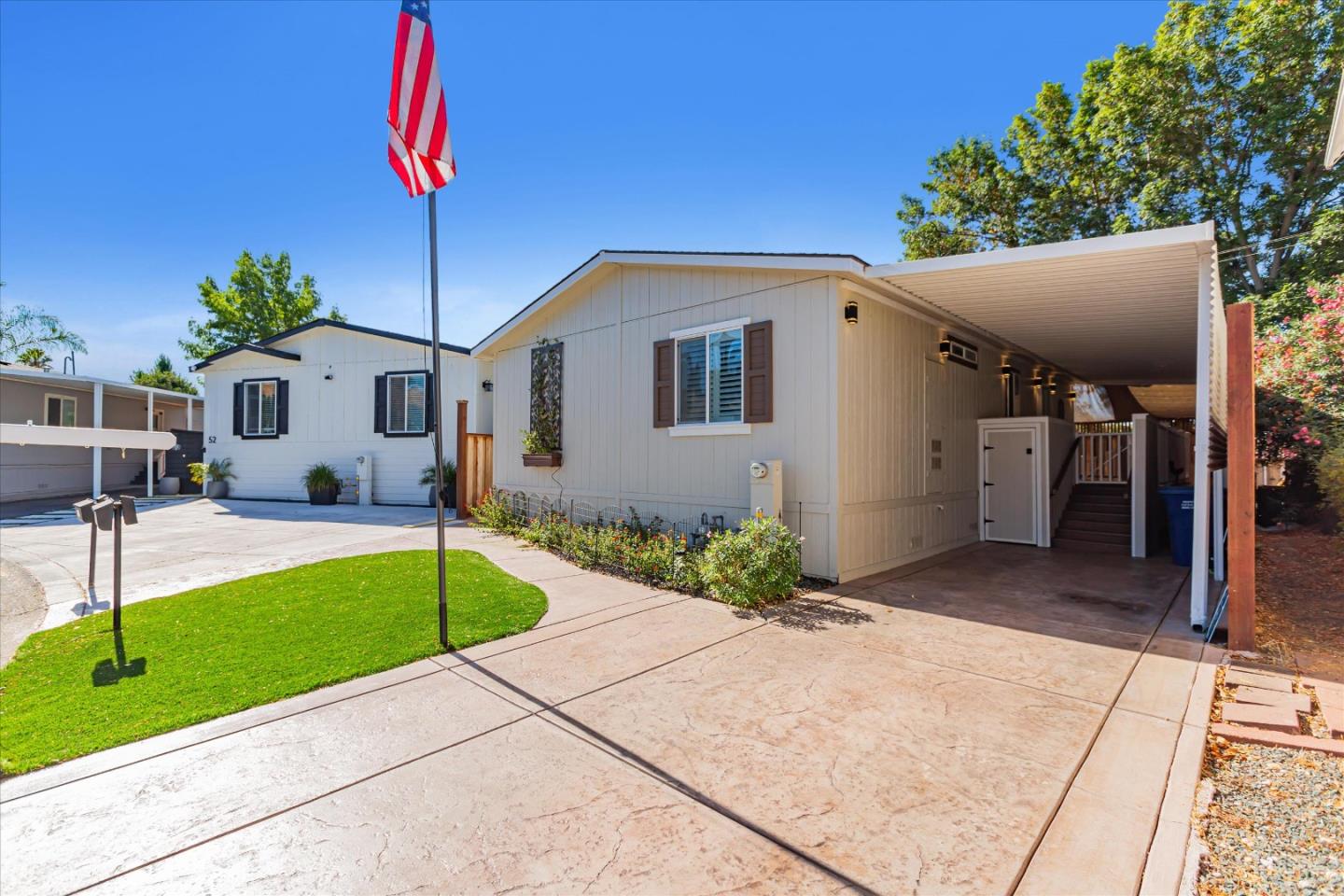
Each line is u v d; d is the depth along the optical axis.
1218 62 13.93
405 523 12.51
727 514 7.87
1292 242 12.79
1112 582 7.07
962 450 9.83
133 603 6.15
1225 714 3.53
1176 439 13.76
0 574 7.82
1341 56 12.27
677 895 2.12
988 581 7.10
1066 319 8.19
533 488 11.42
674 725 3.46
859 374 7.24
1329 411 8.80
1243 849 2.37
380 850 2.38
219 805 2.71
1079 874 2.21
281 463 17.69
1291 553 7.96
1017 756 3.07
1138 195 16.03
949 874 2.21
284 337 17.48
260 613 5.65
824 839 2.43
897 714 3.57
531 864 2.29
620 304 9.55
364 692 3.95
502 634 5.07
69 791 2.82
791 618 5.58
